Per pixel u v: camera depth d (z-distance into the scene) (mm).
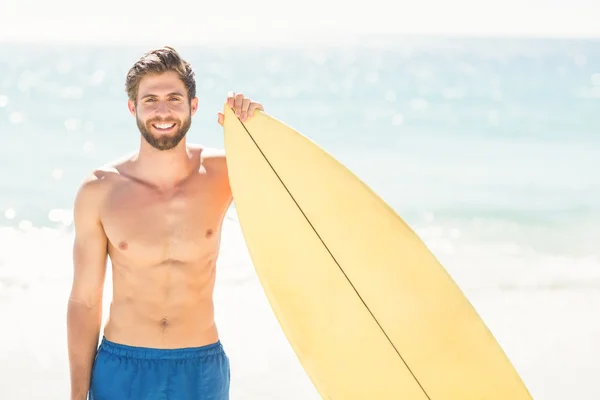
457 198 15719
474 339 4969
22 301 10492
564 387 8500
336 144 19281
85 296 4828
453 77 26844
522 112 22281
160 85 4617
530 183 16500
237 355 8984
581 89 25141
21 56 27500
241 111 5059
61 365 8797
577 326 10109
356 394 5125
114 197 4762
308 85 25531
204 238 4836
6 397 8055
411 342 5055
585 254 12922
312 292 5125
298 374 8609
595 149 18844
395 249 5043
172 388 4711
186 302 4789
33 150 17438
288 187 5113
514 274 12039
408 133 20172
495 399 5000
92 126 19406
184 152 4836
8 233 12891
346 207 5098
